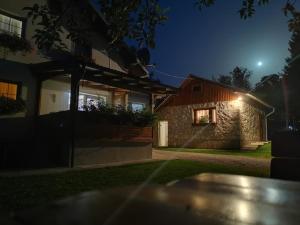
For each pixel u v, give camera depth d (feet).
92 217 3.03
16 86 29.60
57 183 17.92
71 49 35.94
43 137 29.14
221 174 6.70
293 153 9.29
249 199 3.97
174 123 61.77
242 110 53.62
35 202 13.24
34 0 31.45
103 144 29.43
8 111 27.53
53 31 11.98
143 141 33.83
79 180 19.21
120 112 31.94
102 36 40.60
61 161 26.94
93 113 28.86
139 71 46.34
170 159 33.91
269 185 5.18
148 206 3.37
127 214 3.10
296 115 88.53
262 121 64.39
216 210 3.35
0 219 3.39
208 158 36.37
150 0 13.84
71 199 3.71
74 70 27.02
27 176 20.13
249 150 50.14
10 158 26.86
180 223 2.89
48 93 32.14
